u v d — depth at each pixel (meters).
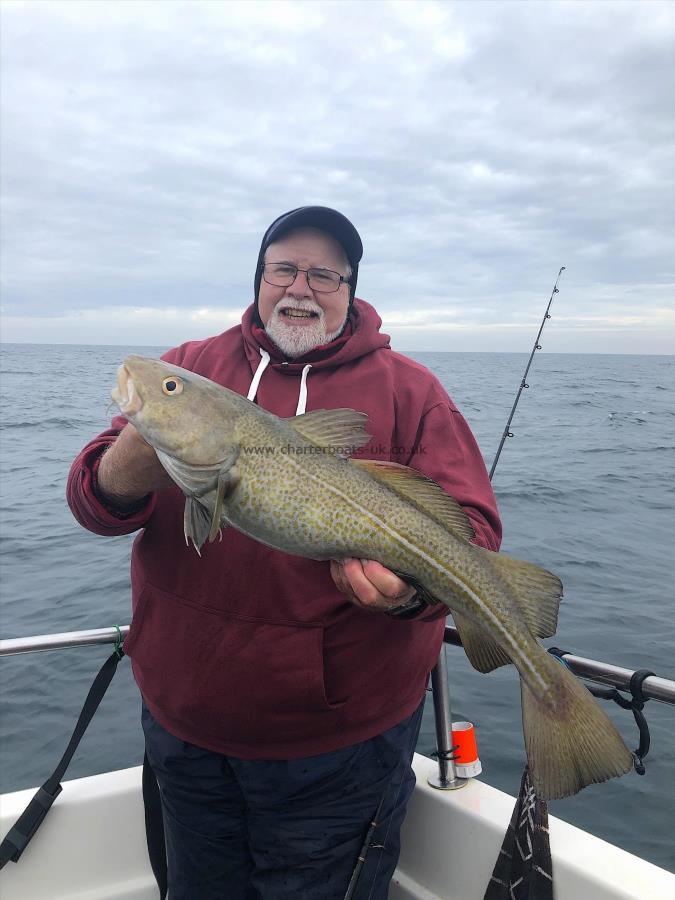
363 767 2.09
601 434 24.06
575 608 6.49
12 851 2.44
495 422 26.91
